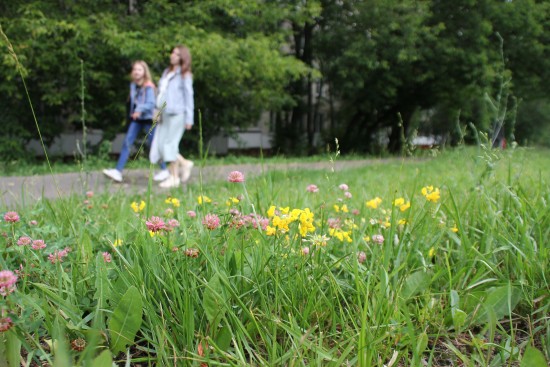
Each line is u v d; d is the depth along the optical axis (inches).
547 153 465.4
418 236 89.5
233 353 62.5
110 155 653.9
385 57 716.7
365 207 133.9
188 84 280.1
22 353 62.7
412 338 59.7
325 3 743.7
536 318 76.3
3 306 56.2
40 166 436.5
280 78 623.5
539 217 93.0
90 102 539.8
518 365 63.2
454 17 732.7
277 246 75.6
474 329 73.3
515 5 737.6
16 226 90.2
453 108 798.5
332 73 767.1
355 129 914.1
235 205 88.3
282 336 67.0
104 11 541.3
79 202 144.9
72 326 57.8
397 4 702.5
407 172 291.9
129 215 113.1
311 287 72.4
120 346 60.2
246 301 68.6
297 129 831.7
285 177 231.1
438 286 81.7
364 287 71.8
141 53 506.0
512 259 86.4
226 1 575.2
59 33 490.6
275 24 664.4
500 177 137.6
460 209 107.7
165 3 560.7
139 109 287.4
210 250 72.0
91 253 78.1
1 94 494.9
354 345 61.3
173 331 62.4
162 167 301.9
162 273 68.7
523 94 829.8
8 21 468.1
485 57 707.4
